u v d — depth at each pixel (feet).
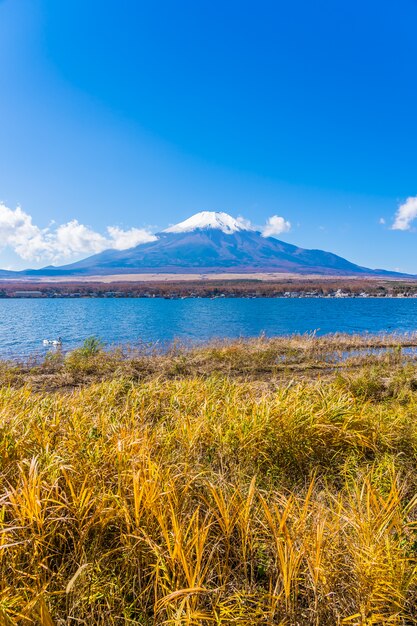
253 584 8.48
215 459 14.06
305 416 16.55
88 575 8.24
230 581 8.68
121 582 8.63
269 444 14.84
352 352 52.85
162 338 96.12
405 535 9.40
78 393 24.11
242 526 9.25
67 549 9.29
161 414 19.61
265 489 12.44
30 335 104.01
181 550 7.61
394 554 8.42
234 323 139.23
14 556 8.11
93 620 7.68
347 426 16.83
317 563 7.86
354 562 8.44
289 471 14.24
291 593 8.16
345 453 15.34
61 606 7.91
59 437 13.67
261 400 18.67
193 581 7.36
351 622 7.70
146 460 11.25
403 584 8.00
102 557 8.69
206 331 114.83
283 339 64.23
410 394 25.53
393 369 38.96
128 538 9.00
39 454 11.76
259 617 7.74
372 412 19.98
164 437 14.51
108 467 11.48
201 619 7.20
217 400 20.53
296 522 9.18
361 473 13.33
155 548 8.30
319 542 8.13
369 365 42.32
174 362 41.73
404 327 123.44
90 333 109.29
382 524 9.02
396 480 11.34
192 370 39.52
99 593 8.04
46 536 8.87
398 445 16.47
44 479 10.37
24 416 15.97
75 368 39.34
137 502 9.15
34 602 6.91
